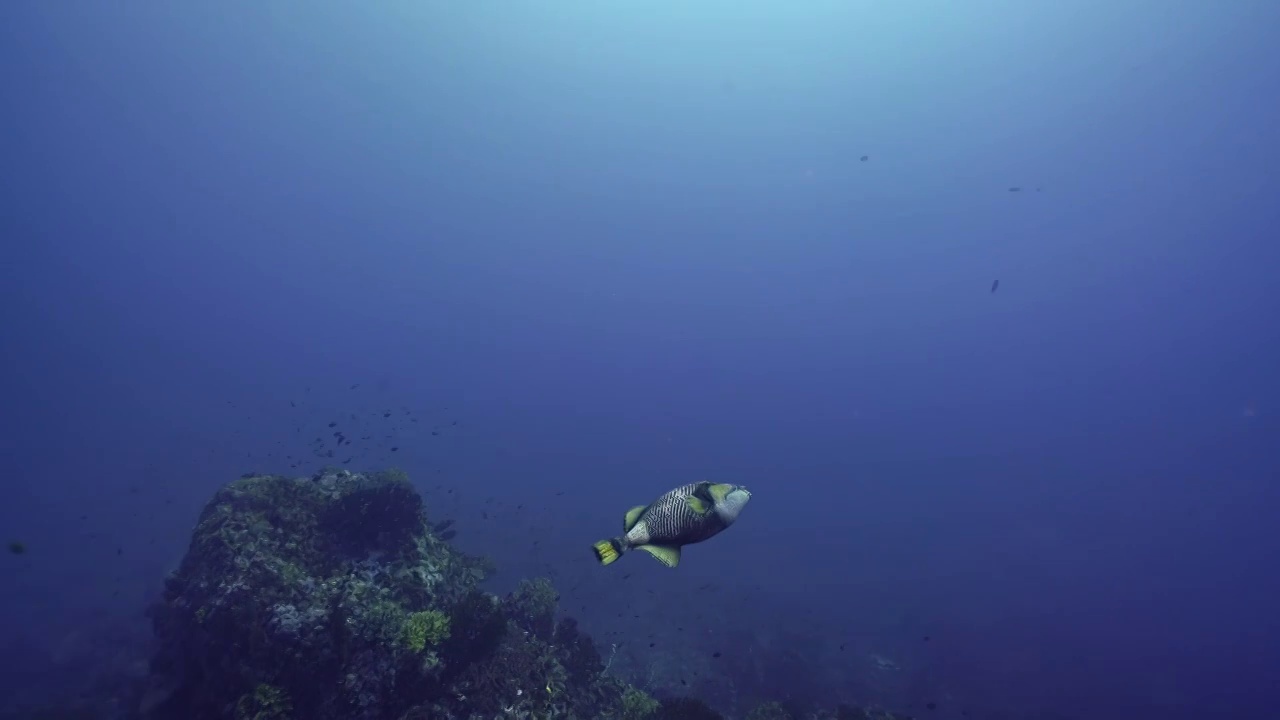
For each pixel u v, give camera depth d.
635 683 25.08
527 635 14.35
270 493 14.72
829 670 31.53
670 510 2.42
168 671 12.61
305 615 11.34
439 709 10.67
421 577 14.13
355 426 84.19
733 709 24.34
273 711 10.20
